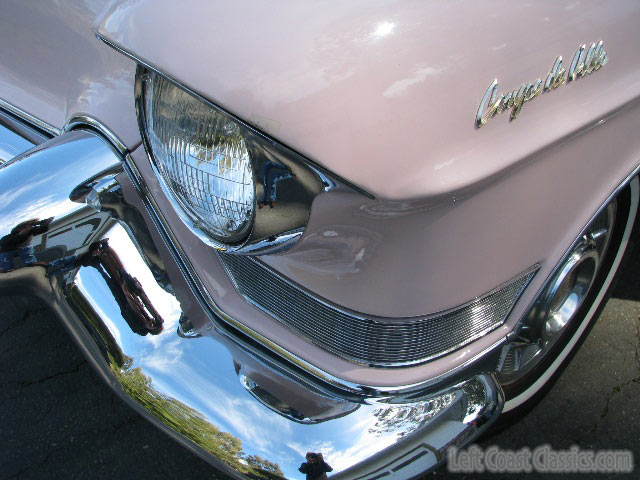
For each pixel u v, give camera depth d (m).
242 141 0.87
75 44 1.50
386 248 0.92
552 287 1.27
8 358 1.98
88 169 1.25
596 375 1.83
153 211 1.23
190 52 0.88
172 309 1.24
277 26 0.86
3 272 1.19
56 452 1.72
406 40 0.85
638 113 1.14
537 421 1.72
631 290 2.06
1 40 1.71
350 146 0.80
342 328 1.08
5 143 1.78
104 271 1.24
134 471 1.67
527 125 0.93
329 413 1.13
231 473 1.15
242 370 1.18
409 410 1.15
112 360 1.23
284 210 0.87
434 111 0.84
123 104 1.28
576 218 1.17
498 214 0.98
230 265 1.17
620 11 1.03
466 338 1.15
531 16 0.93
